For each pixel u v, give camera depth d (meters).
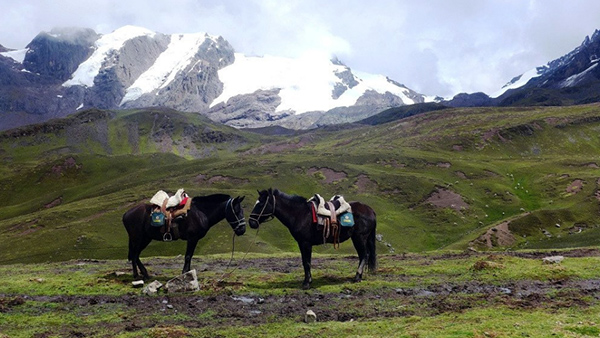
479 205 101.19
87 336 11.64
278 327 12.37
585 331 10.66
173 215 17.84
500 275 18.42
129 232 18.66
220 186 116.94
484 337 10.43
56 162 186.75
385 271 20.17
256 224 17.84
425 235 85.44
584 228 80.88
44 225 95.25
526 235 79.50
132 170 190.62
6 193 168.50
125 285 17.55
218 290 16.67
